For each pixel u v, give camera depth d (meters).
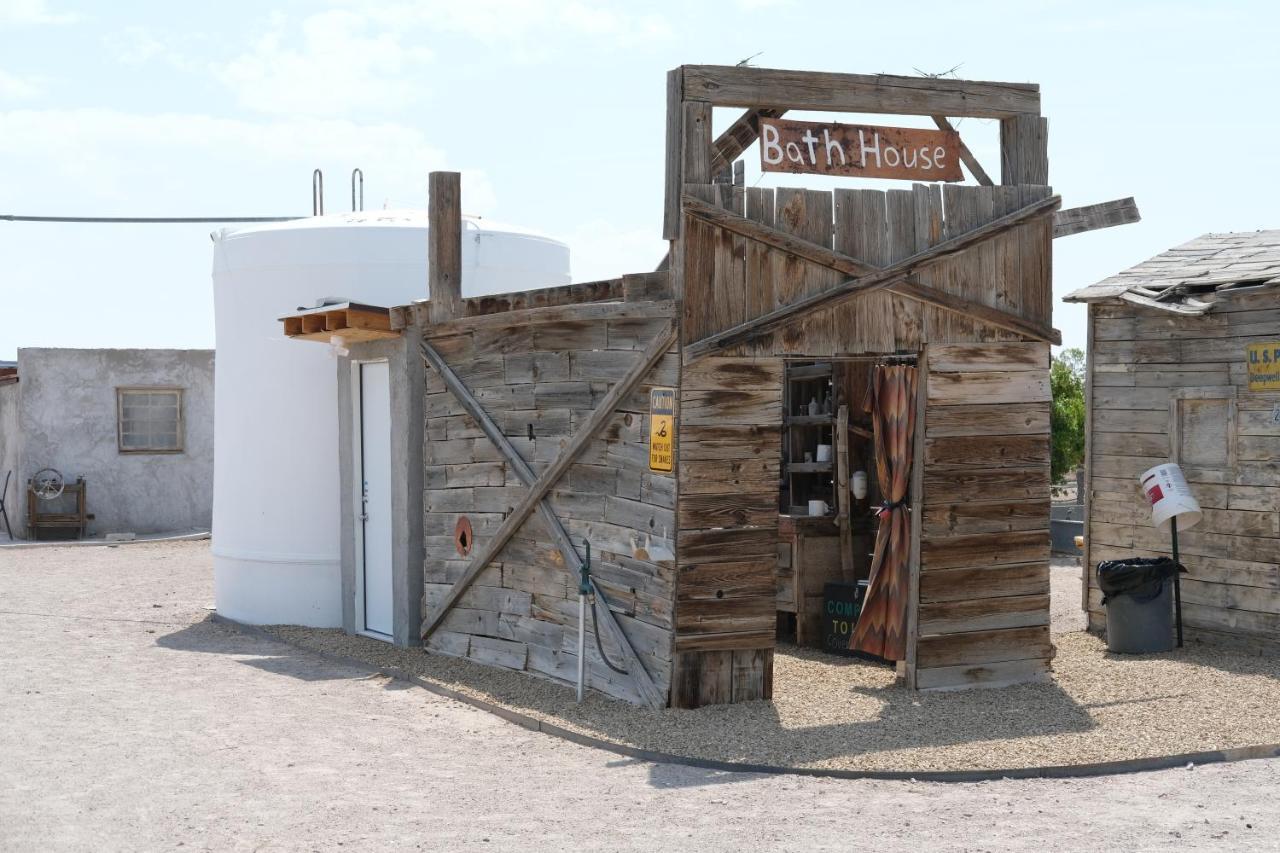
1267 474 10.95
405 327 11.50
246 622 13.16
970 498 9.47
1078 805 6.71
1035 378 9.69
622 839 6.17
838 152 9.07
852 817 6.50
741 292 8.64
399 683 10.23
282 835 6.28
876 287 8.98
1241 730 8.16
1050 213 9.58
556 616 9.91
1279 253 11.79
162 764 7.66
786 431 12.96
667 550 8.62
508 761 7.78
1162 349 11.80
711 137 8.60
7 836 6.26
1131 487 12.05
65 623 13.29
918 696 9.20
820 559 11.77
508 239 13.29
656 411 8.74
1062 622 13.09
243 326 13.16
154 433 23.66
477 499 10.84
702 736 8.08
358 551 12.38
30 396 22.86
